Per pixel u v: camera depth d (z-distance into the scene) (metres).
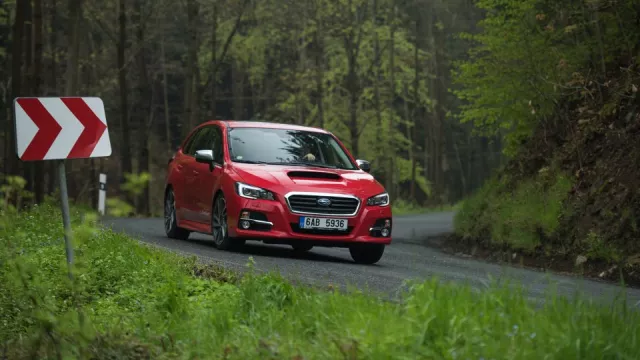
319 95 40.59
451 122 64.56
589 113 15.62
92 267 8.13
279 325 5.55
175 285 6.97
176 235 14.04
